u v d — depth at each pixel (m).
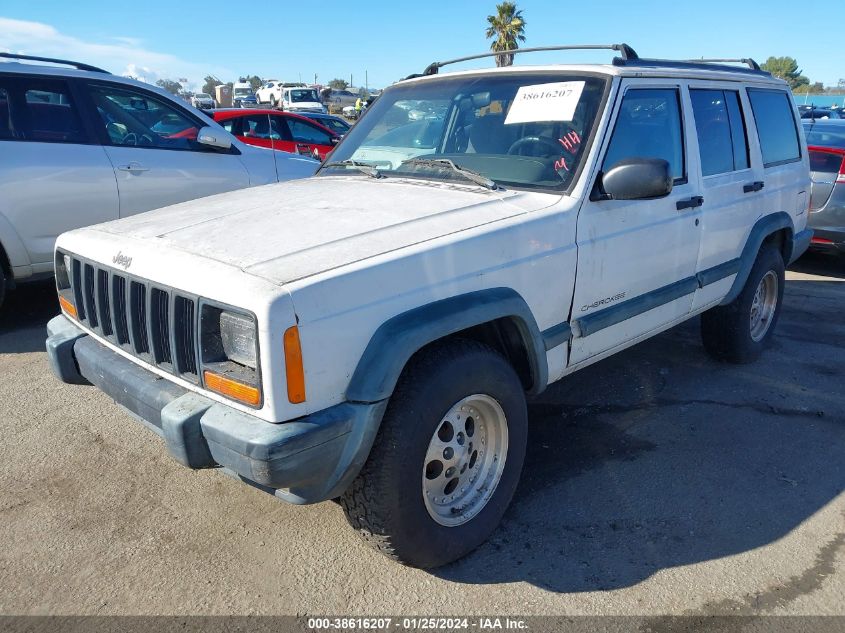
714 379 4.85
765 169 4.79
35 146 5.36
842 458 3.78
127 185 5.73
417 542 2.63
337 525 3.12
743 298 4.81
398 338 2.40
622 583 2.76
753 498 3.37
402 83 4.38
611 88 3.44
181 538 3.00
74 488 3.36
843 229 7.76
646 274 3.67
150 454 3.68
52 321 3.36
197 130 6.25
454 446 2.79
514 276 2.89
